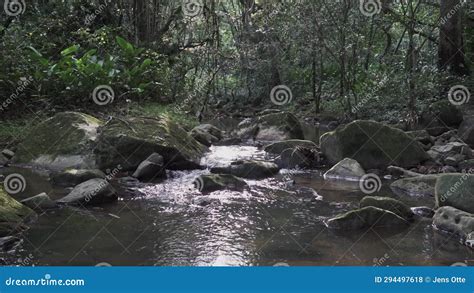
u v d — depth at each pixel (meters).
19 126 7.86
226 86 14.74
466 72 11.54
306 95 13.09
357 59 11.09
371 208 4.42
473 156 6.66
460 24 11.49
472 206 4.37
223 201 5.13
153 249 3.82
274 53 12.86
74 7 12.24
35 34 10.66
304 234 4.18
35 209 4.71
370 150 6.57
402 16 10.88
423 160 6.62
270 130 8.92
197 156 6.96
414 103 8.79
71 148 6.50
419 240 4.06
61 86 8.88
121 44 10.68
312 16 10.34
